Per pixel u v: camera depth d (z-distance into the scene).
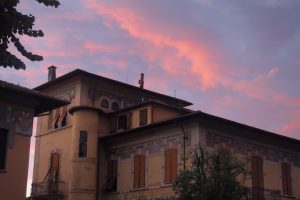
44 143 40.41
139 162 34.31
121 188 35.09
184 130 31.72
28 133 23.31
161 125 32.66
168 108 37.28
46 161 39.53
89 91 39.22
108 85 40.50
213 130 31.88
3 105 22.67
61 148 38.44
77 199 34.69
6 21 9.82
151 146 33.84
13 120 22.86
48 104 24.27
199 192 22.69
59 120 39.59
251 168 33.59
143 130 34.00
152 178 32.97
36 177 39.91
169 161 32.03
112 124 38.16
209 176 23.19
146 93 43.16
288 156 37.34
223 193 22.28
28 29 10.02
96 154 36.25
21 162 22.70
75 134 36.22
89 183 35.28
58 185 36.66
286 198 35.56
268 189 33.44
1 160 22.17
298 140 37.09
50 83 40.66
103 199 35.94
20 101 23.25
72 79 39.53
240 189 22.97
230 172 23.77
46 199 36.44
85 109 36.59
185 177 23.56
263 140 35.28
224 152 26.69
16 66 10.04
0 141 22.36
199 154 29.17
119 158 36.03
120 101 41.12
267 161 35.16
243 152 33.47
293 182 36.94
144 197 31.50
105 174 36.62
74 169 35.44
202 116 30.61
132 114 37.12
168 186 31.52
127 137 35.69
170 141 32.47
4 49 9.99
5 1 9.50
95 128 36.69
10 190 21.98
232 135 33.09
